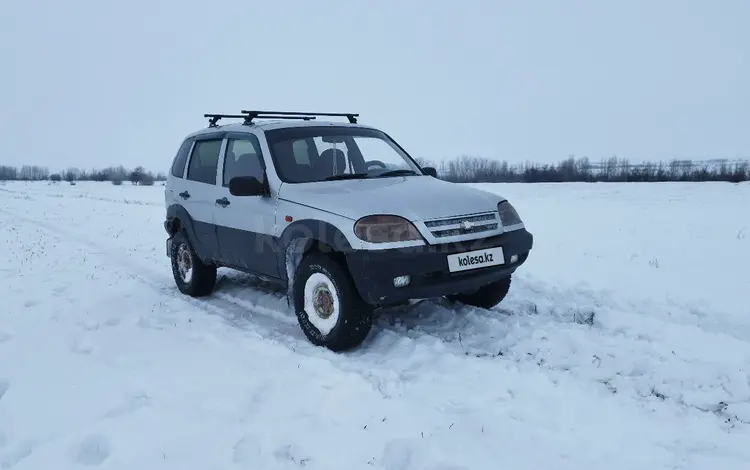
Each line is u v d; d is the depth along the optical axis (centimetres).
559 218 1619
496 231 469
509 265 473
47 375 414
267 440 318
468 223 452
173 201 679
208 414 350
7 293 662
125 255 948
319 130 572
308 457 299
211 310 593
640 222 1440
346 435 322
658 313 548
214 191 595
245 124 593
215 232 592
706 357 429
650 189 3484
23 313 579
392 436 320
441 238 436
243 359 439
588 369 411
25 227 1366
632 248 959
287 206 491
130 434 327
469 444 308
